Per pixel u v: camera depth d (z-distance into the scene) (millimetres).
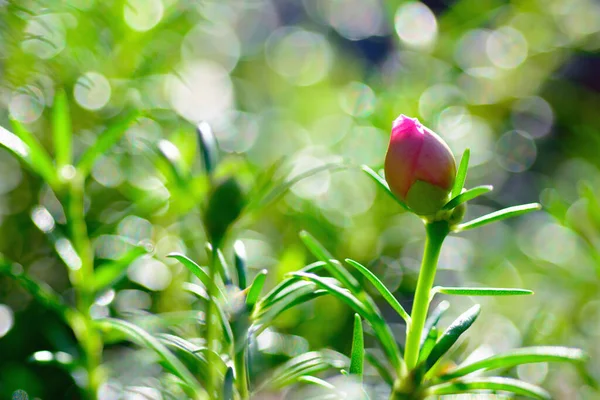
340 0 720
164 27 396
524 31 564
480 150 498
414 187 253
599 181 440
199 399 261
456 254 418
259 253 348
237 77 559
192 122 396
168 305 328
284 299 267
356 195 414
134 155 350
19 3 331
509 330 350
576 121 547
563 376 330
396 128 254
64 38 346
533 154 531
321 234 381
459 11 568
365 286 371
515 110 552
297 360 271
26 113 343
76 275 289
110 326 280
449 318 370
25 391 305
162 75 386
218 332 278
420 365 258
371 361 278
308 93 540
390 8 602
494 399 289
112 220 323
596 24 560
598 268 340
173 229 342
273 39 662
